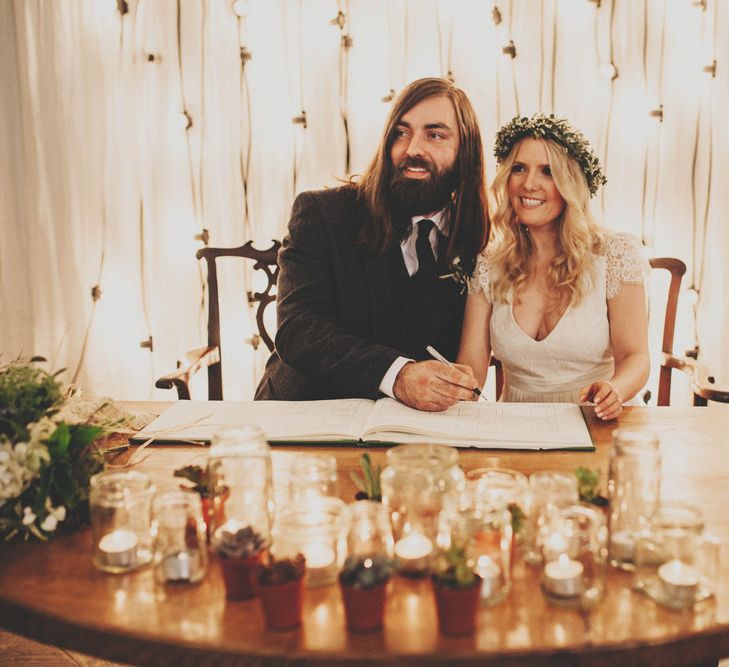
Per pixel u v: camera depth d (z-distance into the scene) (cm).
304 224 193
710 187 248
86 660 166
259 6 255
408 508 90
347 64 254
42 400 103
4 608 83
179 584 87
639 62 245
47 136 270
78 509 101
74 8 262
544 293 196
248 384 274
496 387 217
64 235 275
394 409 144
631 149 250
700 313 255
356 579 75
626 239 196
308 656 73
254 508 92
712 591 82
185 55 260
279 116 260
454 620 75
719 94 244
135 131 267
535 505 90
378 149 192
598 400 142
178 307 274
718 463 120
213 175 266
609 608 80
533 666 73
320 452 128
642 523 92
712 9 240
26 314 284
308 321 176
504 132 194
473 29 249
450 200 193
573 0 245
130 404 160
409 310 190
